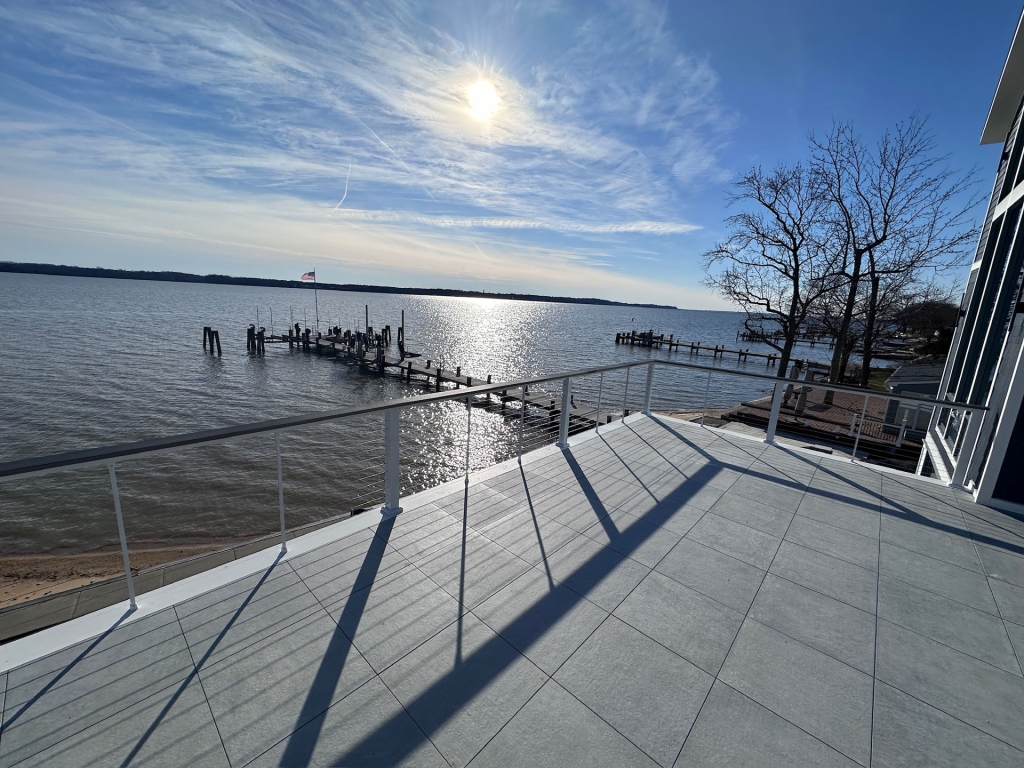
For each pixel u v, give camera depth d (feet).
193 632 6.17
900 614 7.25
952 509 11.11
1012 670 6.18
